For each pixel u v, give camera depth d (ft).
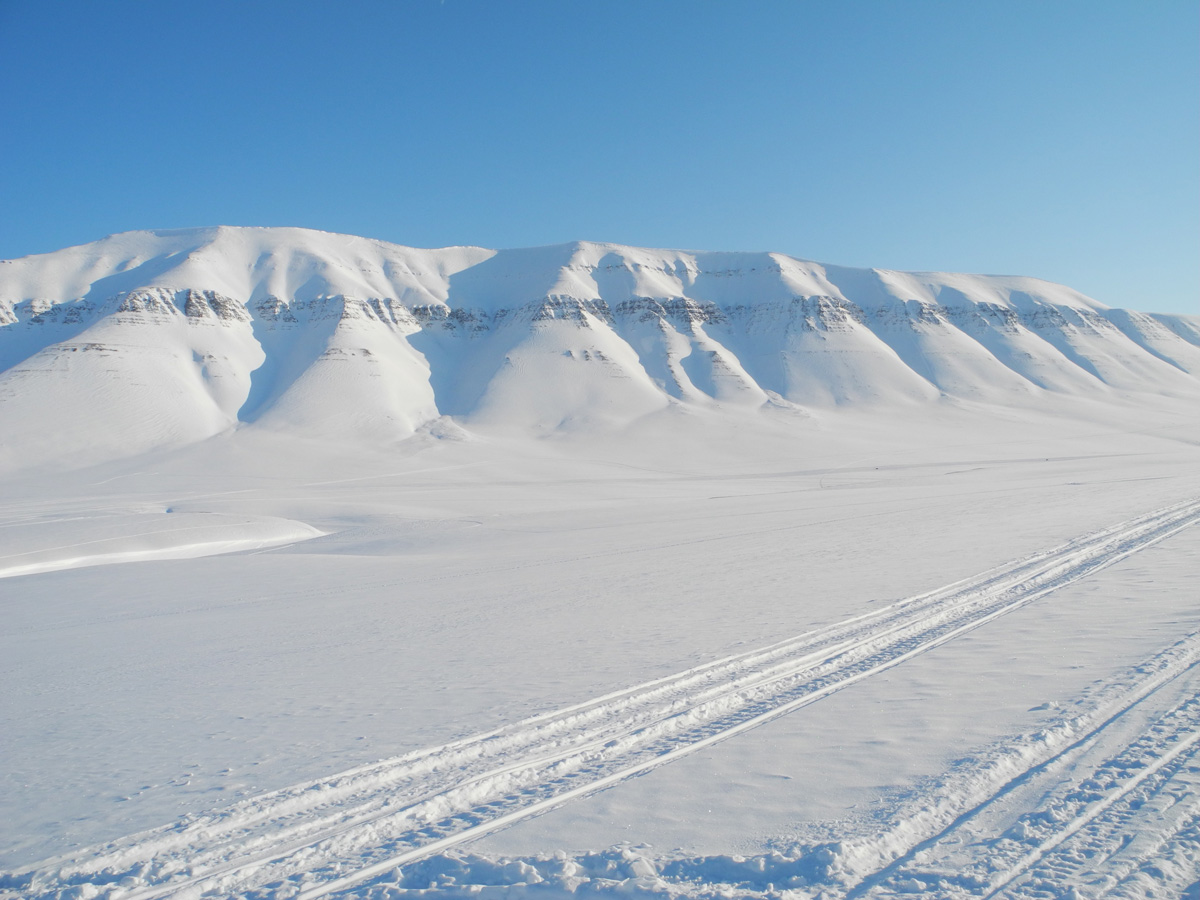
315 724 23.58
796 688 23.56
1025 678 22.20
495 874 13.15
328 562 91.86
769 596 42.86
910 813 14.21
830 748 17.94
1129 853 12.39
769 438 379.96
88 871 14.32
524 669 29.14
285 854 14.58
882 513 104.22
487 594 54.54
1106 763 15.85
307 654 36.55
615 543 90.33
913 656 26.45
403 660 33.30
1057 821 13.65
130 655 39.65
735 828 14.24
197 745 22.26
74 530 129.39
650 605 43.52
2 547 116.88
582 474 291.79
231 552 123.95
